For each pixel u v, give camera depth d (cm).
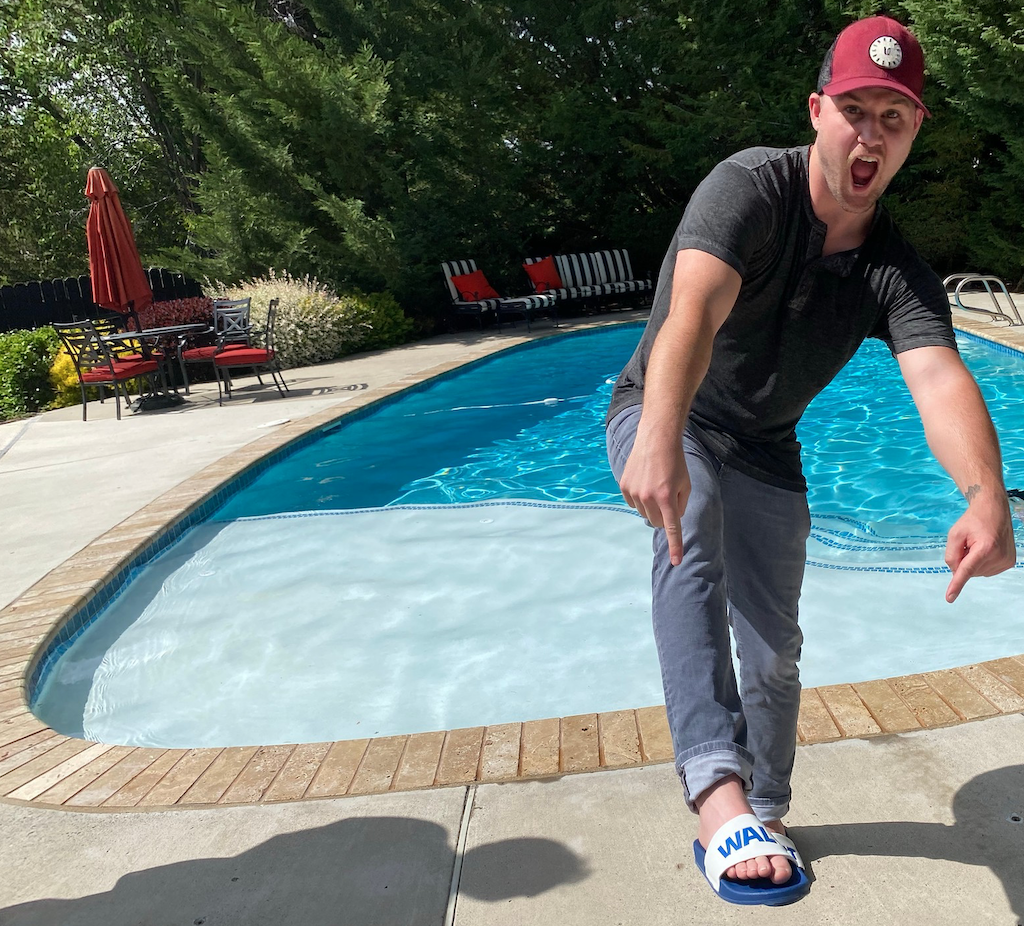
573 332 1483
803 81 1684
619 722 275
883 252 171
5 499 671
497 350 1319
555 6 1791
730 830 138
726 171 163
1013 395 815
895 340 173
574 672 365
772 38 1714
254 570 515
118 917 206
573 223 1989
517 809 234
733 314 174
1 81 2484
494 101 1734
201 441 824
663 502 130
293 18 2136
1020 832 203
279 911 202
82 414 1040
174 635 435
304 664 393
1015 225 1505
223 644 420
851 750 246
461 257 1792
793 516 190
